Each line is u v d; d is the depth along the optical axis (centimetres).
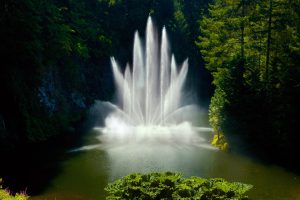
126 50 4169
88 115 3175
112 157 2020
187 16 4900
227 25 2469
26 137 2319
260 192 1555
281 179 1716
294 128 1981
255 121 2111
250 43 2430
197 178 1320
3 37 2261
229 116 2144
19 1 2308
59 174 1759
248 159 2006
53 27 2730
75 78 3222
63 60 3080
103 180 1688
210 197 1207
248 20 2336
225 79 2197
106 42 3831
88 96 3409
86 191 1564
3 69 2309
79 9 3662
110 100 3709
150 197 1216
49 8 2777
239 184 1291
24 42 2319
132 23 4259
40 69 2547
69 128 2705
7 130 2242
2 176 1730
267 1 2319
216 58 2598
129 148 2208
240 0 2405
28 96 2448
